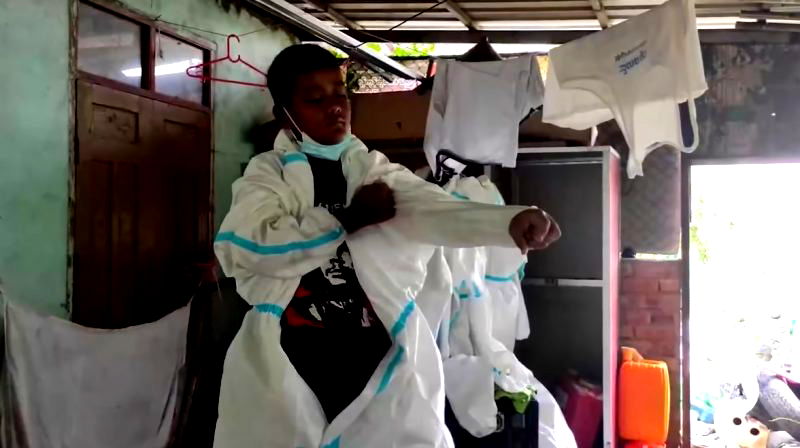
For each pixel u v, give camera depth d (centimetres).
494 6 367
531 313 373
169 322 286
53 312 264
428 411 156
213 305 332
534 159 366
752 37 402
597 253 361
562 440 307
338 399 154
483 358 265
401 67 392
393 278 155
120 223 295
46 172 261
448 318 262
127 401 268
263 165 154
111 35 294
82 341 253
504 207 140
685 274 423
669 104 250
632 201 431
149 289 311
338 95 157
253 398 148
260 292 150
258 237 143
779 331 529
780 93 405
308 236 142
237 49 371
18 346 234
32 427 237
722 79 412
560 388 368
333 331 153
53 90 263
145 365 275
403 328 154
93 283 282
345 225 146
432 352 161
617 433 391
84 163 277
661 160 426
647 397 388
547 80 285
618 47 252
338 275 154
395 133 371
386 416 153
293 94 156
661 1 353
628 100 248
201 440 299
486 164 329
